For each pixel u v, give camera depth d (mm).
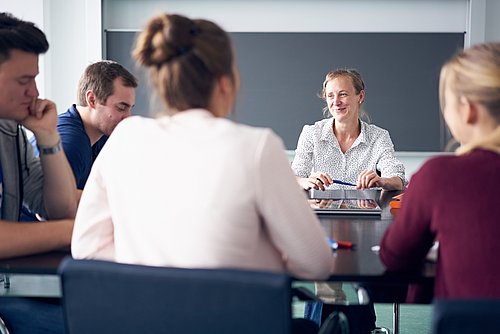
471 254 1300
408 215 1387
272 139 1308
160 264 1337
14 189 1867
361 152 3387
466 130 1391
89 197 1460
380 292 1522
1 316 1794
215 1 5578
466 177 1313
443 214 1327
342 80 3334
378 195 2662
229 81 1358
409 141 5672
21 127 1947
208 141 1305
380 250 1485
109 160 1402
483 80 1323
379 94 5637
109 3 5570
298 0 5566
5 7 5375
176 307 1246
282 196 1300
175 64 1318
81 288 1286
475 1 5523
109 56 5574
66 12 5512
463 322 1047
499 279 1284
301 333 1696
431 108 5637
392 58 5602
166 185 1317
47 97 5492
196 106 1354
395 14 5594
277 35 5586
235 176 1276
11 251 1580
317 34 5582
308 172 3408
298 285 1505
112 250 1475
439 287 1381
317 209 2195
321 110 5641
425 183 1350
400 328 3441
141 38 1359
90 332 1320
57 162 1903
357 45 5590
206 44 1319
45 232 1626
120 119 2525
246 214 1294
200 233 1298
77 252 1479
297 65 5613
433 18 5598
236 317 1224
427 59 5605
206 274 1212
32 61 1736
